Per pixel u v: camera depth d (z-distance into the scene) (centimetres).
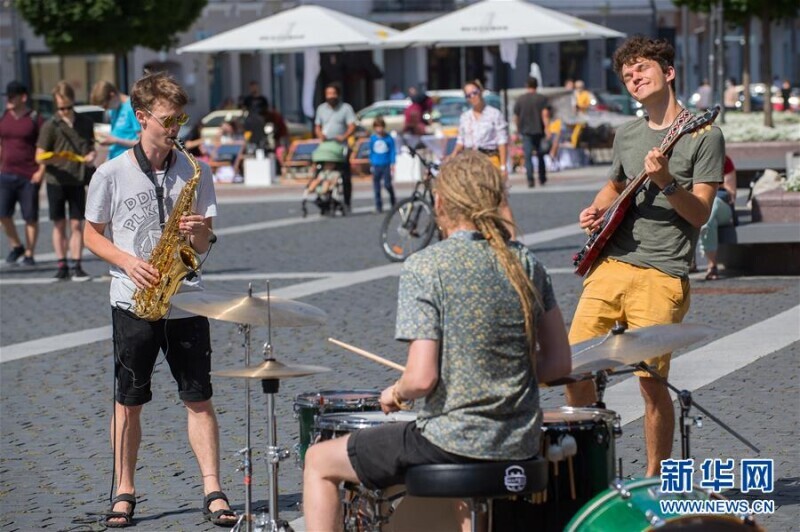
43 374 1351
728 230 1875
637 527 564
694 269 1964
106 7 4350
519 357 597
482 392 589
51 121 1997
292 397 1201
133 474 866
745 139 3212
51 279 2050
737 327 1463
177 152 853
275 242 2442
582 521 578
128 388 855
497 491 589
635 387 1173
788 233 1858
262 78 6719
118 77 4562
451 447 588
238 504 889
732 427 1033
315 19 3947
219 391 1239
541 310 610
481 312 590
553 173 3838
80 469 995
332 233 2561
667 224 820
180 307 720
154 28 4525
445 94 5381
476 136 2173
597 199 865
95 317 1692
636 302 824
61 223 2027
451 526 652
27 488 945
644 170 813
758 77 8944
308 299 1772
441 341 591
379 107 5000
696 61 7775
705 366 1259
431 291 591
